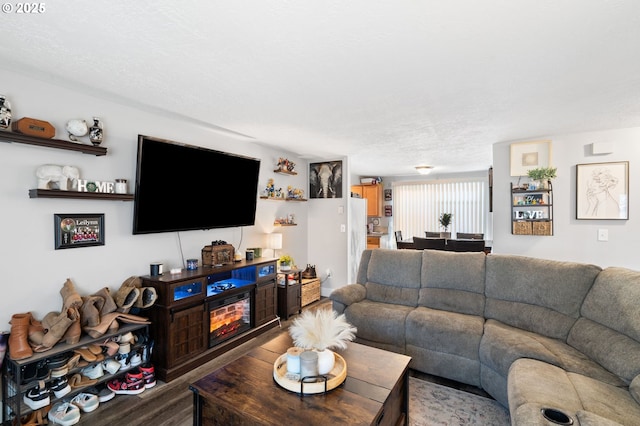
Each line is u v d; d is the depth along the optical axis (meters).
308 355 1.64
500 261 2.97
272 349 2.08
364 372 1.78
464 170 6.98
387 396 1.54
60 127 2.35
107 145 2.64
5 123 1.99
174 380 2.62
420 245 4.87
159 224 2.90
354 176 8.45
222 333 3.24
